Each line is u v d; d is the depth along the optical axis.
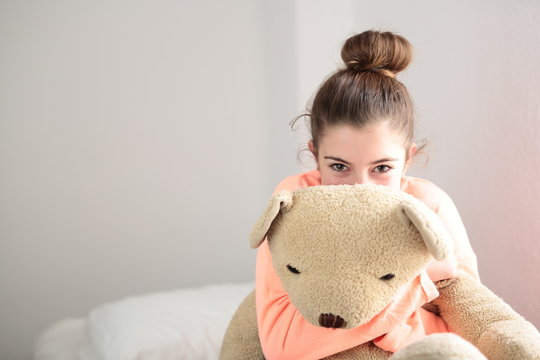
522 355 0.58
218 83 2.02
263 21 2.05
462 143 1.29
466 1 1.28
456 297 0.71
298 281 0.57
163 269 2.00
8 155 1.79
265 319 0.75
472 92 1.26
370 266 0.55
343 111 0.77
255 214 2.10
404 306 0.66
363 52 0.84
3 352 1.82
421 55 1.42
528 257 1.13
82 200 1.88
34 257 1.84
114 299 1.94
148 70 1.93
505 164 1.18
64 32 1.82
